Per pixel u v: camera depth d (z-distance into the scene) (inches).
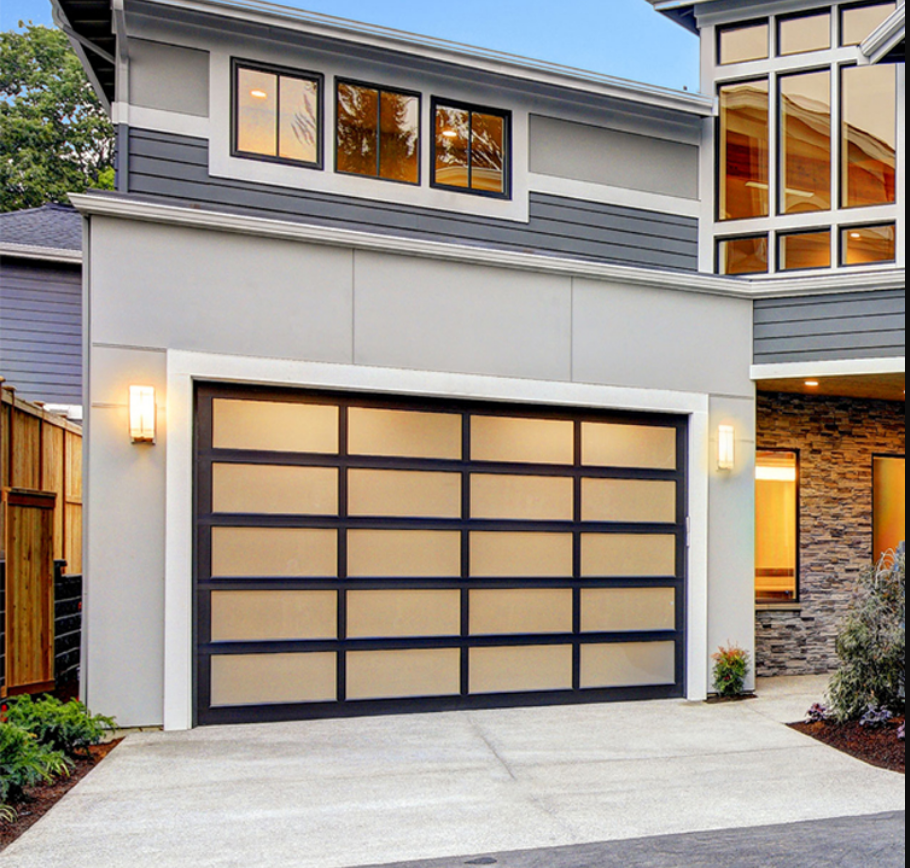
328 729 278.7
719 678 333.4
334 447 297.9
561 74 376.2
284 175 338.0
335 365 294.4
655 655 334.3
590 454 331.6
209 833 188.5
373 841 184.1
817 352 346.9
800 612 390.6
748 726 291.4
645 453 339.9
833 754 257.6
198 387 283.4
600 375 330.6
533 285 323.6
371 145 355.3
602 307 333.4
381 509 302.4
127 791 216.4
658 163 406.3
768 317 356.5
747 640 346.3
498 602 314.8
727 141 428.1
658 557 338.3
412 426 308.3
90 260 271.7
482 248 313.7
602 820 198.4
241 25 332.5
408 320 305.6
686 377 343.9
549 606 321.4
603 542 330.6
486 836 187.5
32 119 1231.5
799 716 305.9
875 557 412.5
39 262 523.2
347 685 294.7
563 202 384.8
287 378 288.2
